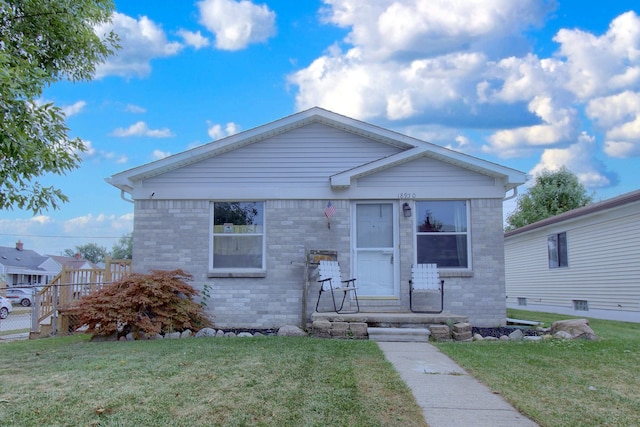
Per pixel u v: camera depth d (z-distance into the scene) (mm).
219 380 5285
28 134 6695
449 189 10453
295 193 10625
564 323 8773
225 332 9758
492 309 10195
